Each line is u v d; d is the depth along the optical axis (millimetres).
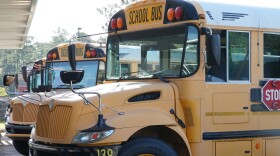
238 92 7305
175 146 7059
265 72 7574
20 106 10484
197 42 6953
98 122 6402
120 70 7961
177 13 7117
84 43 12266
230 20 7324
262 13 7645
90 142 6293
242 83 7348
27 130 10250
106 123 6402
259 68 7516
